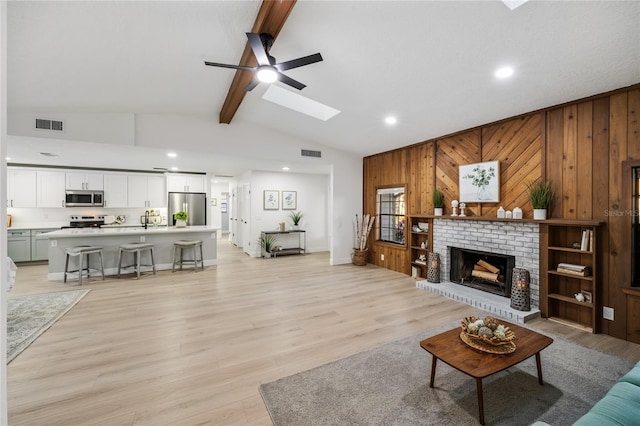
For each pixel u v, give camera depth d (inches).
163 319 128.5
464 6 80.8
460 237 172.1
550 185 131.1
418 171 206.8
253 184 295.6
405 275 212.1
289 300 155.4
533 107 134.0
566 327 121.0
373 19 91.4
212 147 192.9
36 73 108.3
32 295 159.3
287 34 102.7
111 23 86.0
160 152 190.4
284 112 181.9
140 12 83.2
